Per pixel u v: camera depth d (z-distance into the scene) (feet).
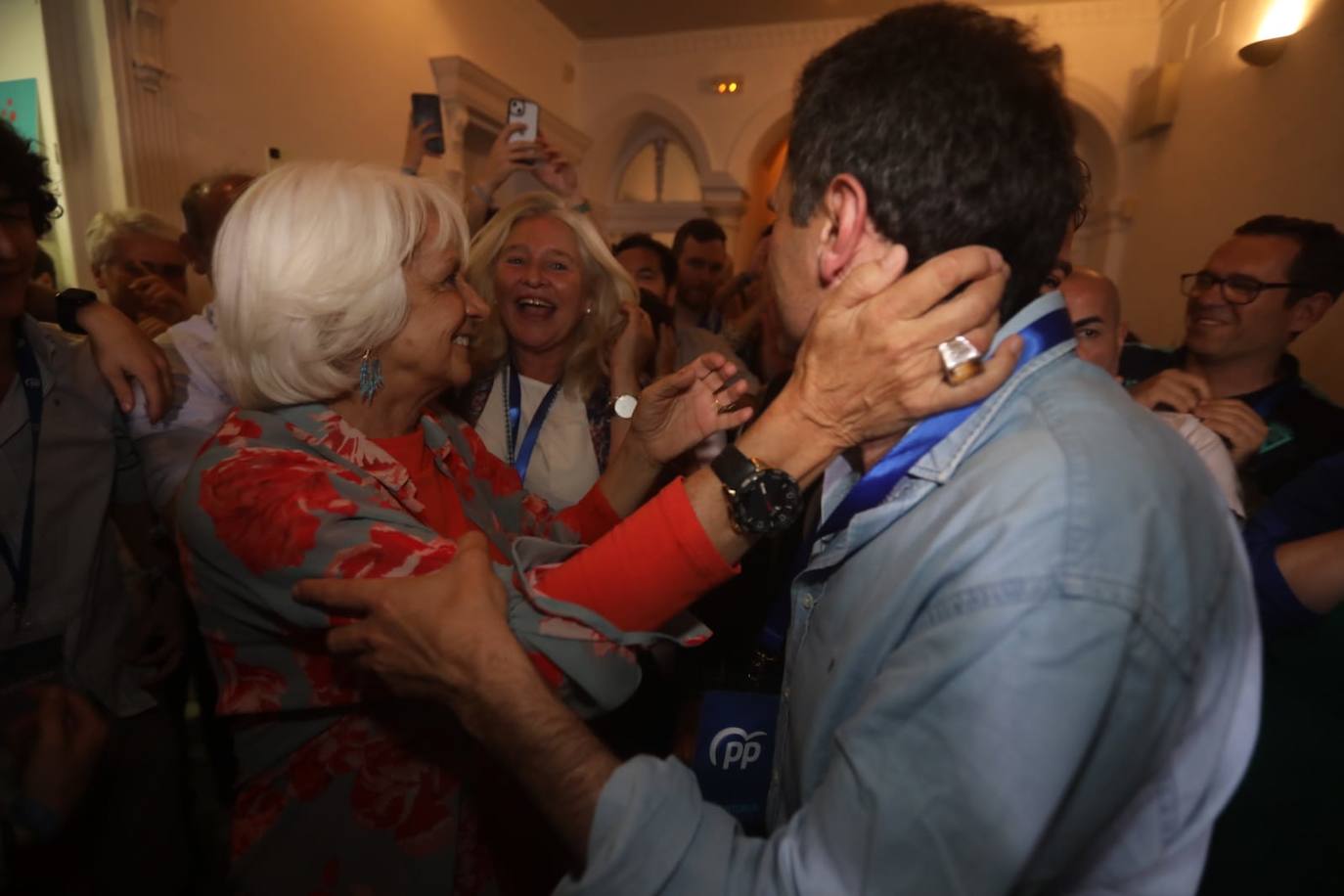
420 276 2.71
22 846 2.40
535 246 4.93
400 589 2.00
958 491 1.71
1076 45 15.92
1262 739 3.11
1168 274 13.75
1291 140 9.54
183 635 4.36
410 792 2.57
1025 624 1.40
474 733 1.89
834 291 1.83
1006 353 1.69
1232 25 11.75
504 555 3.13
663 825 1.64
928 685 1.47
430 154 7.06
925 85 1.72
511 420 5.15
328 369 2.54
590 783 1.72
